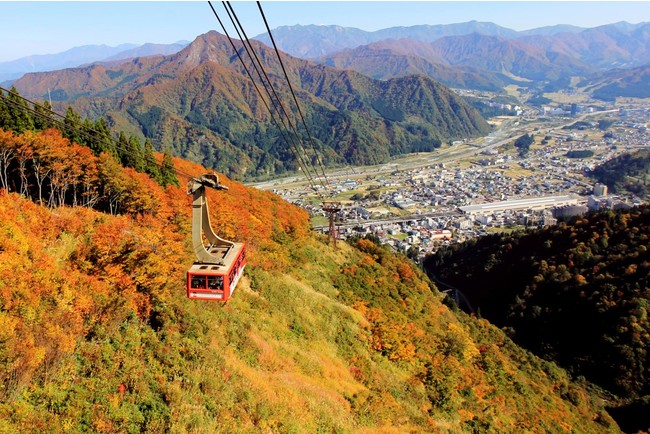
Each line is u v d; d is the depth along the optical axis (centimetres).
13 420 2191
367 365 4953
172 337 3331
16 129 6081
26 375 2392
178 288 3834
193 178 2694
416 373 5478
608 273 11062
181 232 5569
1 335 2380
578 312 10675
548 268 12531
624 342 9300
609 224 13112
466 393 5431
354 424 3647
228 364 3416
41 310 2756
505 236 16638
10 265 2938
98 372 2709
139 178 6172
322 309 5694
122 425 2439
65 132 6788
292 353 4284
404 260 11956
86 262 3488
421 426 4212
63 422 2292
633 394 8600
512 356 8794
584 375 9306
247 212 7306
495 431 4909
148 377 2831
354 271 8119
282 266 6419
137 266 3450
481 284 14662
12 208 4119
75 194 6003
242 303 4616
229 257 2761
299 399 3503
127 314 3228
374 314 6488
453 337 7056
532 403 6347
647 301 9719
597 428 7131
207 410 2834
